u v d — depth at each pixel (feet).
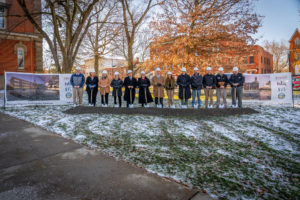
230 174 9.95
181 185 8.49
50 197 7.22
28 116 22.09
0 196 7.16
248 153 13.15
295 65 117.91
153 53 51.29
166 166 10.44
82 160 10.71
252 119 22.72
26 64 68.85
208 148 13.70
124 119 21.30
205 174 9.77
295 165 11.53
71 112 24.43
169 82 27.63
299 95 48.83
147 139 14.97
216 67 47.09
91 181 8.48
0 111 25.23
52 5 38.01
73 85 29.91
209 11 43.34
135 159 11.15
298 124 20.81
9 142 13.43
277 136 16.92
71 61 44.24
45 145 13.00
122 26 55.16
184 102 28.22
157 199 7.30
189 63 46.70
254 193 8.28
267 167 11.10
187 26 44.37
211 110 25.30
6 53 64.90
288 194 8.36
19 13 65.87
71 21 43.06
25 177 8.69
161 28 47.14
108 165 10.18
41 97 30.68
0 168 9.55
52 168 9.66
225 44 48.14
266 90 31.09
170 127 18.54
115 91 28.37
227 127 19.26
